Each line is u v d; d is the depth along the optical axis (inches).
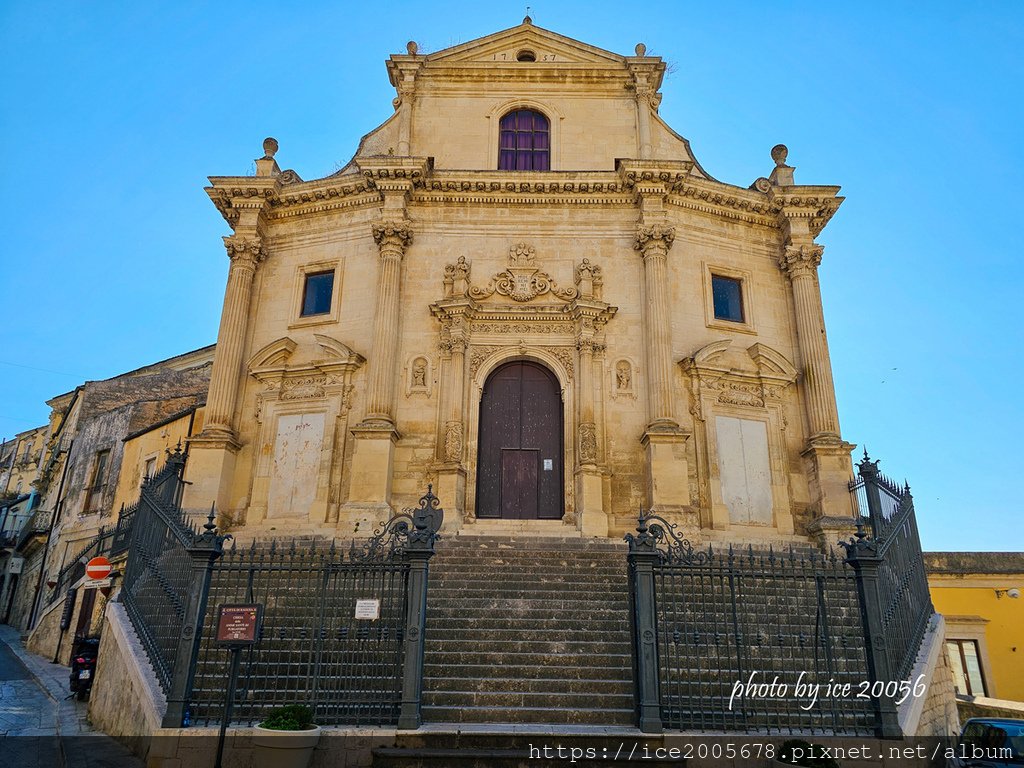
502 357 791.7
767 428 800.3
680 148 895.1
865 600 392.8
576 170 872.9
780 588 552.7
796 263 855.1
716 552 700.7
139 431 1064.2
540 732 353.4
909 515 571.5
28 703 600.1
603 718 384.2
